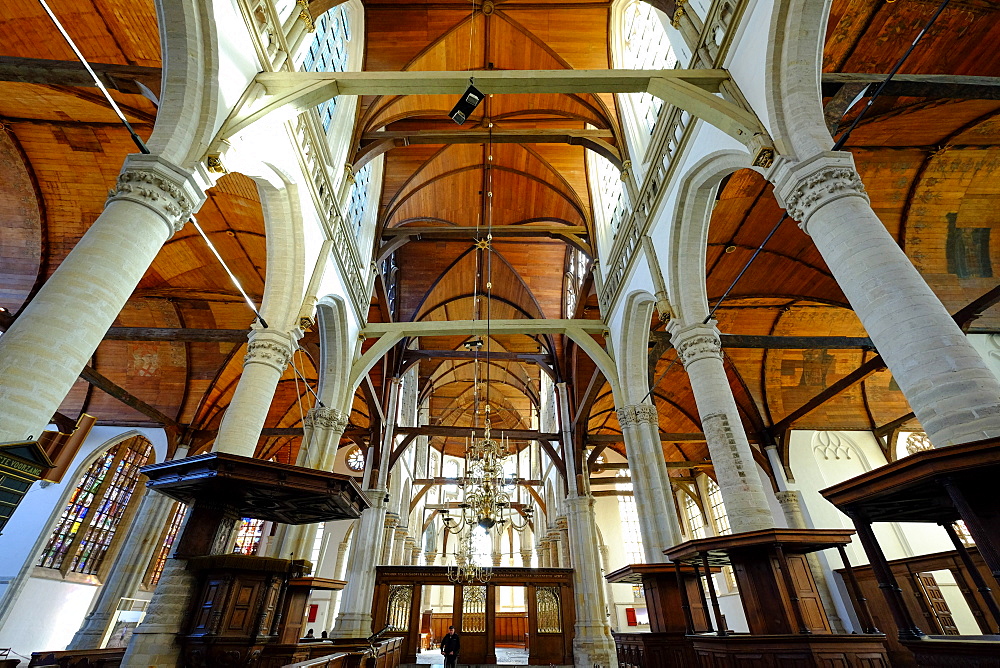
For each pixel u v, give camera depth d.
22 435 4.25
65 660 9.56
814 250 13.05
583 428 19.02
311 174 10.28
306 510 6.75
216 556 5.68
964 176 11.38
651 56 12.69
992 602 3.48
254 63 8.12
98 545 18.52
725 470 8.07
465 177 18.73
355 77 8.46
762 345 12.16
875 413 18.05
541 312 22.12
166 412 18.38
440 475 35.62
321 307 12.27
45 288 4.93
